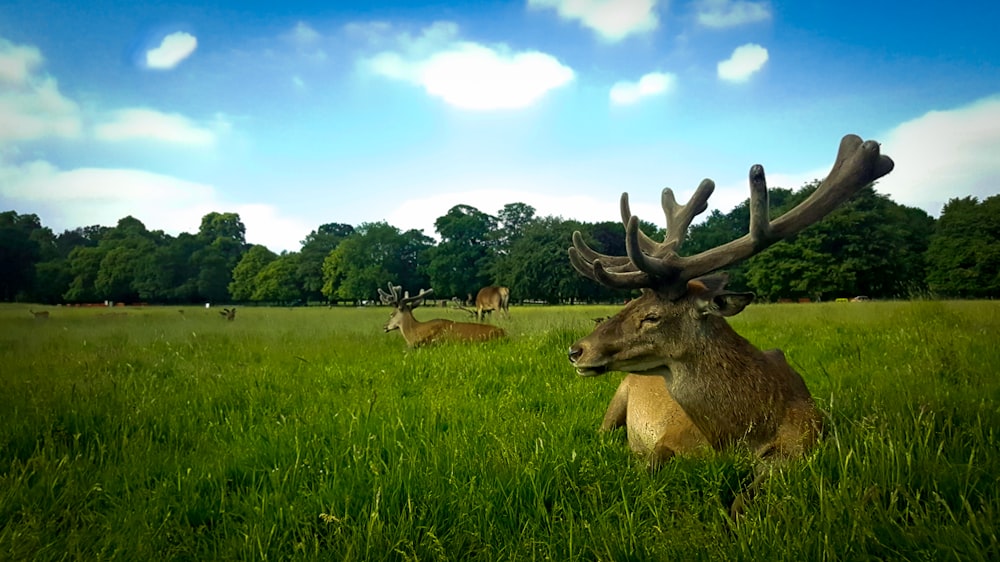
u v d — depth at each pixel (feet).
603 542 7.89
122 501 10.27
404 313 39.29
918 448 9.71
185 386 21.06
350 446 12.41
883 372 18.01
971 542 6.77
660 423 12.67
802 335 32.19
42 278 268.82
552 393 19.04
